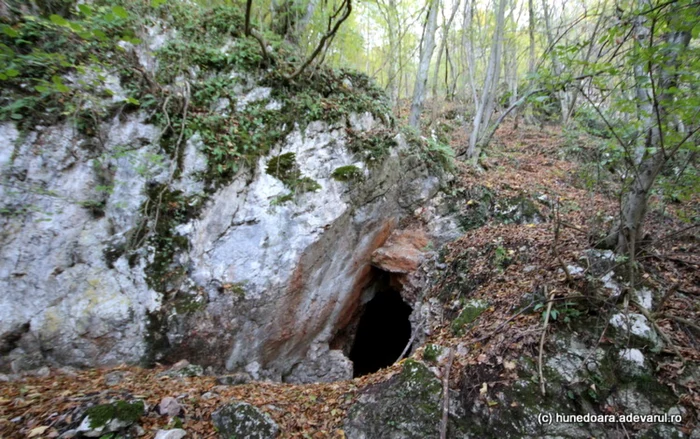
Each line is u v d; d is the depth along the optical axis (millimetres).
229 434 3250
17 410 3129
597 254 4402
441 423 3289
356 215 6996
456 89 18406
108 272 4672
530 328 3906
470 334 4348
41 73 4578
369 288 8586
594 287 3938
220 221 5457
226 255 5457
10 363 3945
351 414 3699
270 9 7348
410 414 3436
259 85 6262
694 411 2982
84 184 4711
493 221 7730
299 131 6305
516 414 3262
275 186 5902
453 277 6168
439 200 8258
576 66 3662
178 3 6371
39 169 4406
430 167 8398
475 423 3309
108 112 4945
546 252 5176
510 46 14281
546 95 3652
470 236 6871
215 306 5297
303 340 6871
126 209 4914
